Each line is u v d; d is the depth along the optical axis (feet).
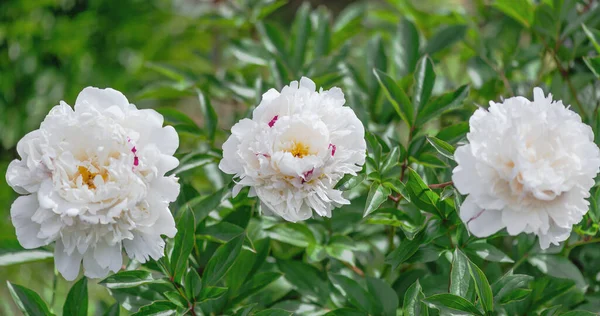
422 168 5.51
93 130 4.73
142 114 4.81
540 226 4.64
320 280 5.50
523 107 4.72
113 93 4.85
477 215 4.69
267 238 5.52
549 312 5.03
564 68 6.09
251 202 5.49
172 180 4.75
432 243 5.25
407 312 4.91
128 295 5.31
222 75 6.50
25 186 4.73
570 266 5.35
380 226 5.83
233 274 5.43
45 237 4.70
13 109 11.16
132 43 12.18
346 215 5.62
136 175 4.71
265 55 6.40
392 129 5.97
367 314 5.28
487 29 6.74
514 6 5.98
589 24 5.92
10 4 11.14
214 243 5.48
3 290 9.57
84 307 5.14
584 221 5.30
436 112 5.48
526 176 4.58
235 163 4.83
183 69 6.45
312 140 4.77
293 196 4.77
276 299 5.65
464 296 4.92
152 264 5.32
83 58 11.53
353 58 7.28
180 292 5.06
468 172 4.67
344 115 4.85
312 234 5.51
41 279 9.65
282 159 4.71
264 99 4.86
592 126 5.64
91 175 4.74
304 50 6.39
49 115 4.75
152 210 4.73
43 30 11.34
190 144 7.16
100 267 4.79
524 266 5.65
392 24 7.34
